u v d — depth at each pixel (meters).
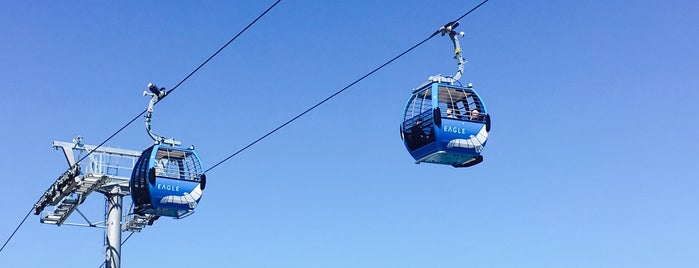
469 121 28.80
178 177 35.66
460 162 29.80
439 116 28.17
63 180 41.53
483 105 29.16
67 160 42.47
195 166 36.03
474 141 28.73
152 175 34.84
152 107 34.59
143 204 35.59
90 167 41.34
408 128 29.27
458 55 28.89
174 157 36.09
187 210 35.88
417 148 29.14
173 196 35.41
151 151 35.22
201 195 35.91
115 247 41.50
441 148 28.44
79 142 42.75
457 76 28.94
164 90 34.38
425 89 29.06
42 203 42.81
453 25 28.22
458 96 29.50
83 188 41.81
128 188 42.31
